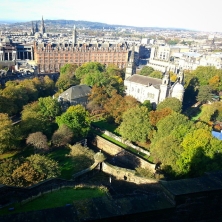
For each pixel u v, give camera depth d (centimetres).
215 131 12500
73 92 16150
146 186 6944
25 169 6297
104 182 7075
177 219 4047
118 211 3666
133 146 11094
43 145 9675
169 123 9869
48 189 5391
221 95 19800
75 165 8275
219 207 4312
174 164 7769
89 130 12256
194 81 19225
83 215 3497
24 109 12406
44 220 3350
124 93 18250
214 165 7069
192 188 4150
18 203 4875
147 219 3822
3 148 9438
